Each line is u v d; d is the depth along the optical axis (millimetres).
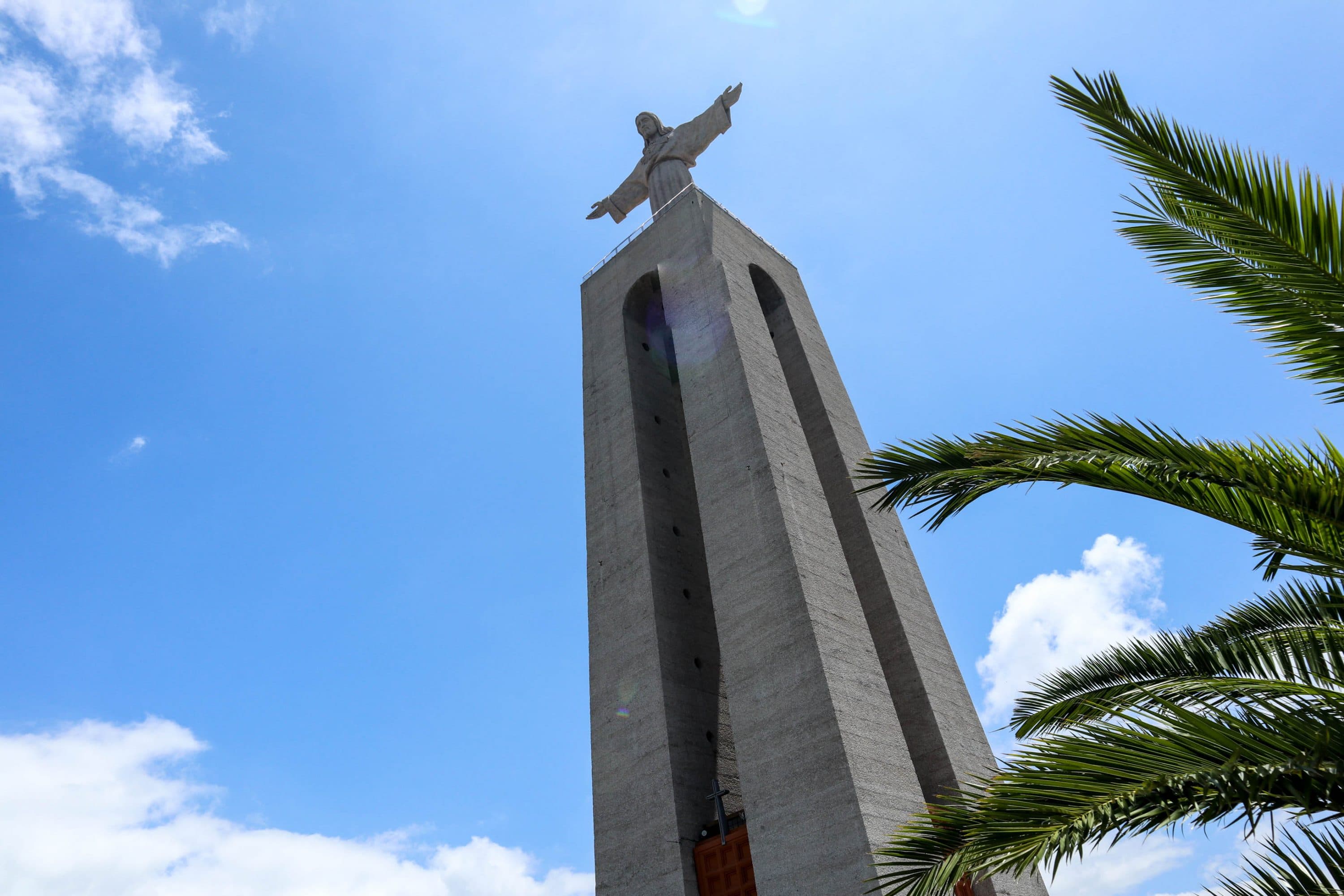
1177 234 7918
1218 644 10398
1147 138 7461
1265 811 5590
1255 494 7047
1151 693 8477
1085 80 7711
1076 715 9578
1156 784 5660
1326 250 6820
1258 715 5812
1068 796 5871
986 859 5973
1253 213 7105
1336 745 5508
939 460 8625
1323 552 7035
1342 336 6883
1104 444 7441
